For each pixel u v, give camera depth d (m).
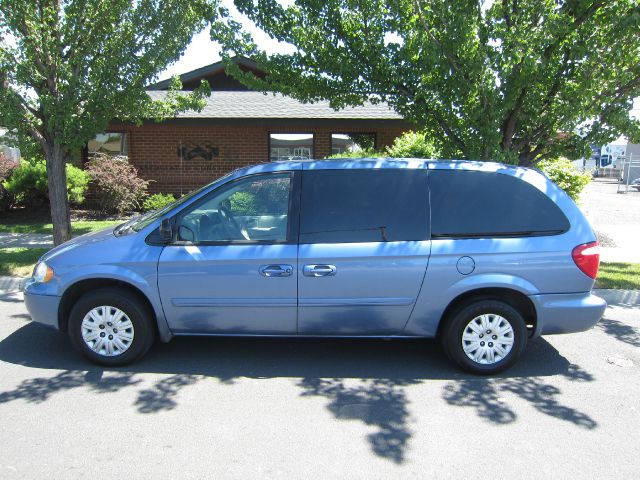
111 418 3.78
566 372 4.74
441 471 3.19
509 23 6.87
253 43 7.72
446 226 4.56
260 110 14.51
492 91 6.66
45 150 8.38
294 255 4.49
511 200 4.63
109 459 3.26
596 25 6.62
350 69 7.26
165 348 5.20
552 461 3.31
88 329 4.63
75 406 3.95
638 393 4.32
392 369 4.76
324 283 4.51
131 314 4.61
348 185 4.66
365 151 12.84
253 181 4.71
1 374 4.51
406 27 7.08
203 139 14.92
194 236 4.62
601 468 3.24
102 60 7.98
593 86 6.66
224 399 4.11
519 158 7.64
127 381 4.41
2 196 13.27
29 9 7.43
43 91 7.82
